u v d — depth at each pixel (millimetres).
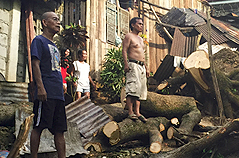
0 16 6008
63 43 7719
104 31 9164
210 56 6230
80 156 4055
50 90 2965
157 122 5102
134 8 11180
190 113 5527
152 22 11531
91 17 8656
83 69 6691
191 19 11375
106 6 9445
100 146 4340
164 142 4996
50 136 4141
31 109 4754
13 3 6266
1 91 5094
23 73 6535
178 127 5383
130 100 4898
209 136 4488
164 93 7832
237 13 15977
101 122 5316
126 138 4680
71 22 8195
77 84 6598
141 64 4945
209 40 6352
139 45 5012
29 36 6531
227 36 10453
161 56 11500
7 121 4363
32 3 6848
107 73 7930
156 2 12250
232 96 6410
